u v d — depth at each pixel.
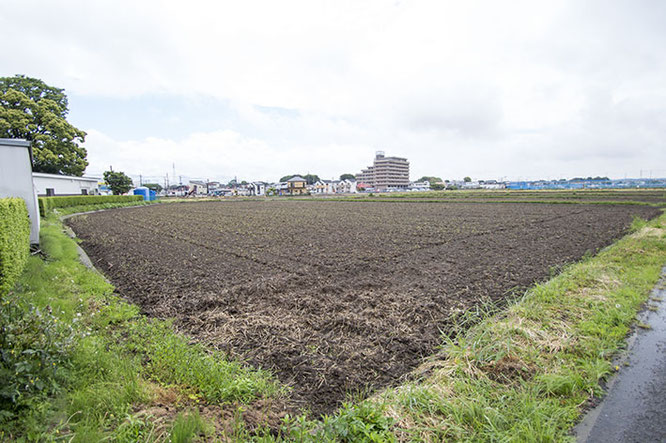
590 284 6.77
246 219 24.75
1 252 5.57
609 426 3.05
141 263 10.53
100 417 2.98
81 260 10.41
